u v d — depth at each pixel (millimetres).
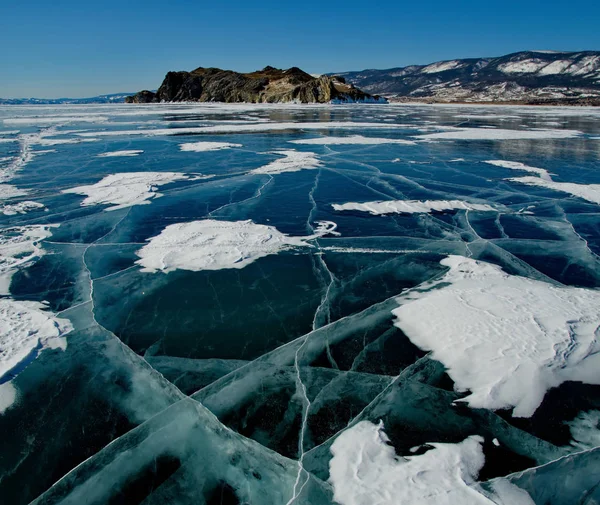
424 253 5121
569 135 17062
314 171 9953
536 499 2016
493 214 6707
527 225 6195
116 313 3781
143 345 3338
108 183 8664
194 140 15930
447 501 1963
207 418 2576
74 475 2176
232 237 5496
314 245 5359
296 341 3342
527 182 8805
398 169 10211
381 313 3693
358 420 2533
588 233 5863
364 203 7215
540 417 2523
